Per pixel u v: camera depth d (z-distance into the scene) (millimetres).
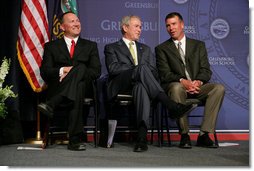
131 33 4293
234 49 4891
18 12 4605
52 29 4559
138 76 3758
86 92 4012
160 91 3699
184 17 4836
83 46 4199
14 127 4387
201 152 3580
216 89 3977
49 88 3922
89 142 4484
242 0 4898
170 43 4332
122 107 4684
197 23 4852
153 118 4324
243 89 4891
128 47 4309
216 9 4871
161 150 3707
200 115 4793
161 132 4254
